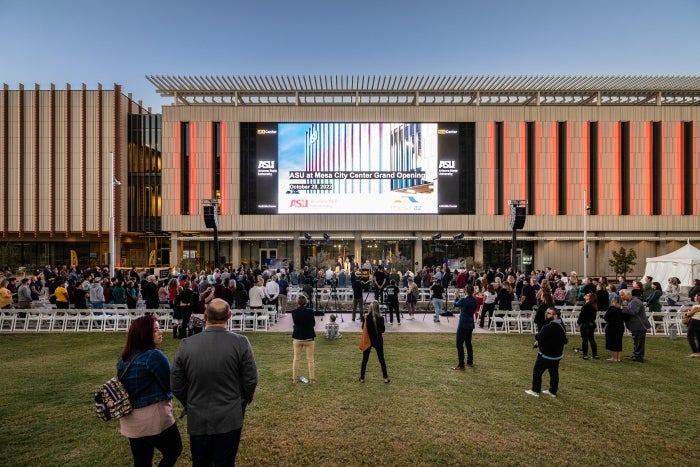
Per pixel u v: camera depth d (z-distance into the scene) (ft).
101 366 28.37
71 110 119.03
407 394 22.41
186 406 10.19
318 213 108.88
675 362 30.14
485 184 110.63
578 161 111.75
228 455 9.89
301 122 110.01
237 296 47.21
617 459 15.44
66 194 117.91
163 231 118.32
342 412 19.77
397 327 44.27
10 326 44.98
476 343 36.47
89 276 57.57
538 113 111.65
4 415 19.30
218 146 111.04
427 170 109.60
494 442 16.71
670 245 112.57
